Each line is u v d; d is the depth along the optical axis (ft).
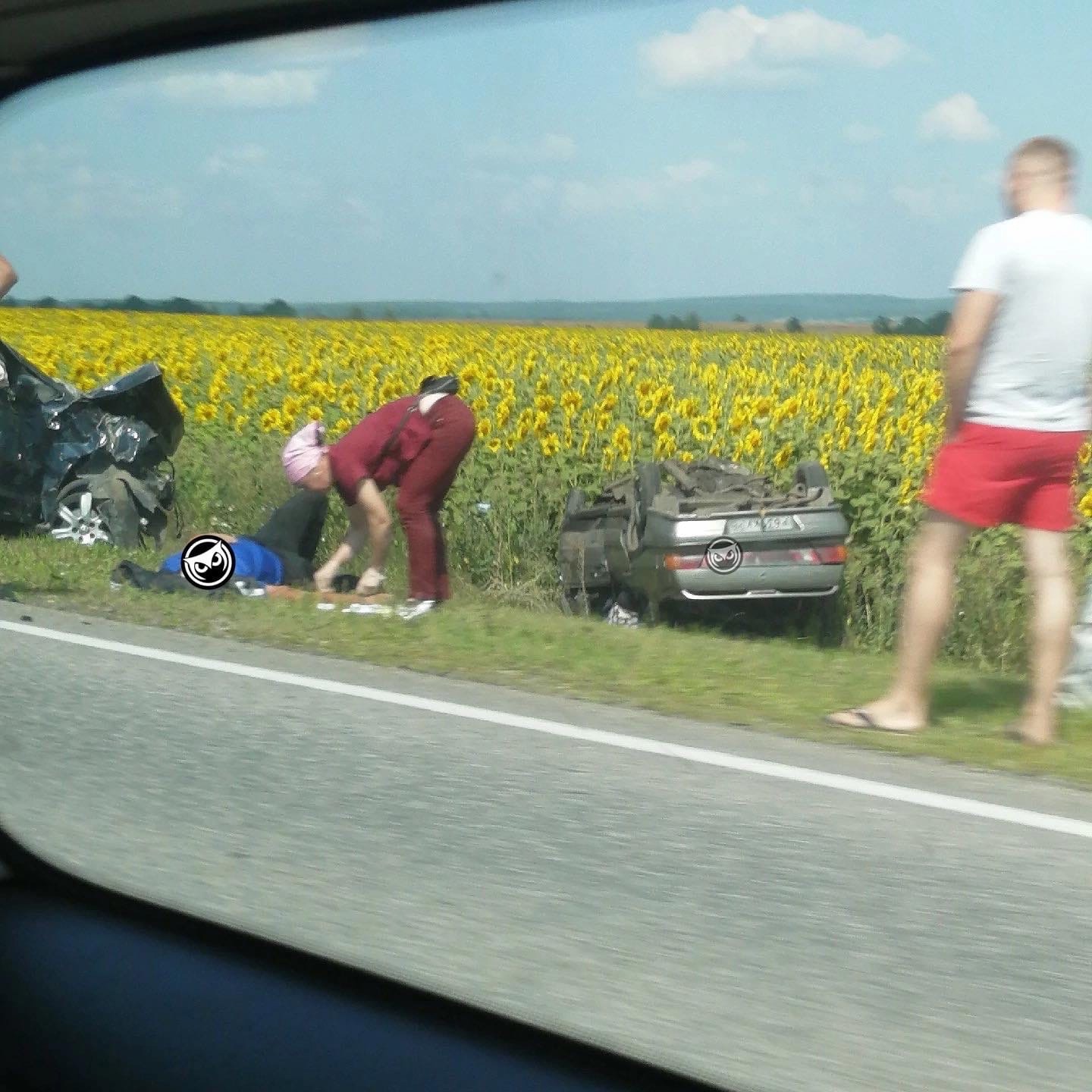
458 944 10.75
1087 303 17.11
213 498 38.83
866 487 32.73
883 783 15.52
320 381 54.44
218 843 13.16
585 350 87.86
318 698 19.79
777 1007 9.62
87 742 17.13
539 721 18.47
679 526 30.25
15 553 33.60
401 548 32.60
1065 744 17.37
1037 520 17.61
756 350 82.38
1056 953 10.66
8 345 36.88
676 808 14.61
